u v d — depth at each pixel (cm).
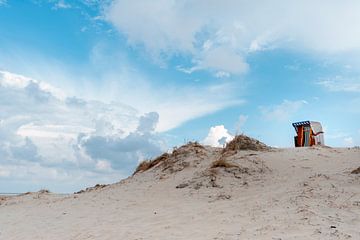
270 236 679
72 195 1692
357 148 1562
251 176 1291
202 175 1345
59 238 869
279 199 978
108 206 1210
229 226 792
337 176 1137
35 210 1359
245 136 1697
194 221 879
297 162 1405
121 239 788
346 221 738
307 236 655
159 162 1836
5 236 970
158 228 848
